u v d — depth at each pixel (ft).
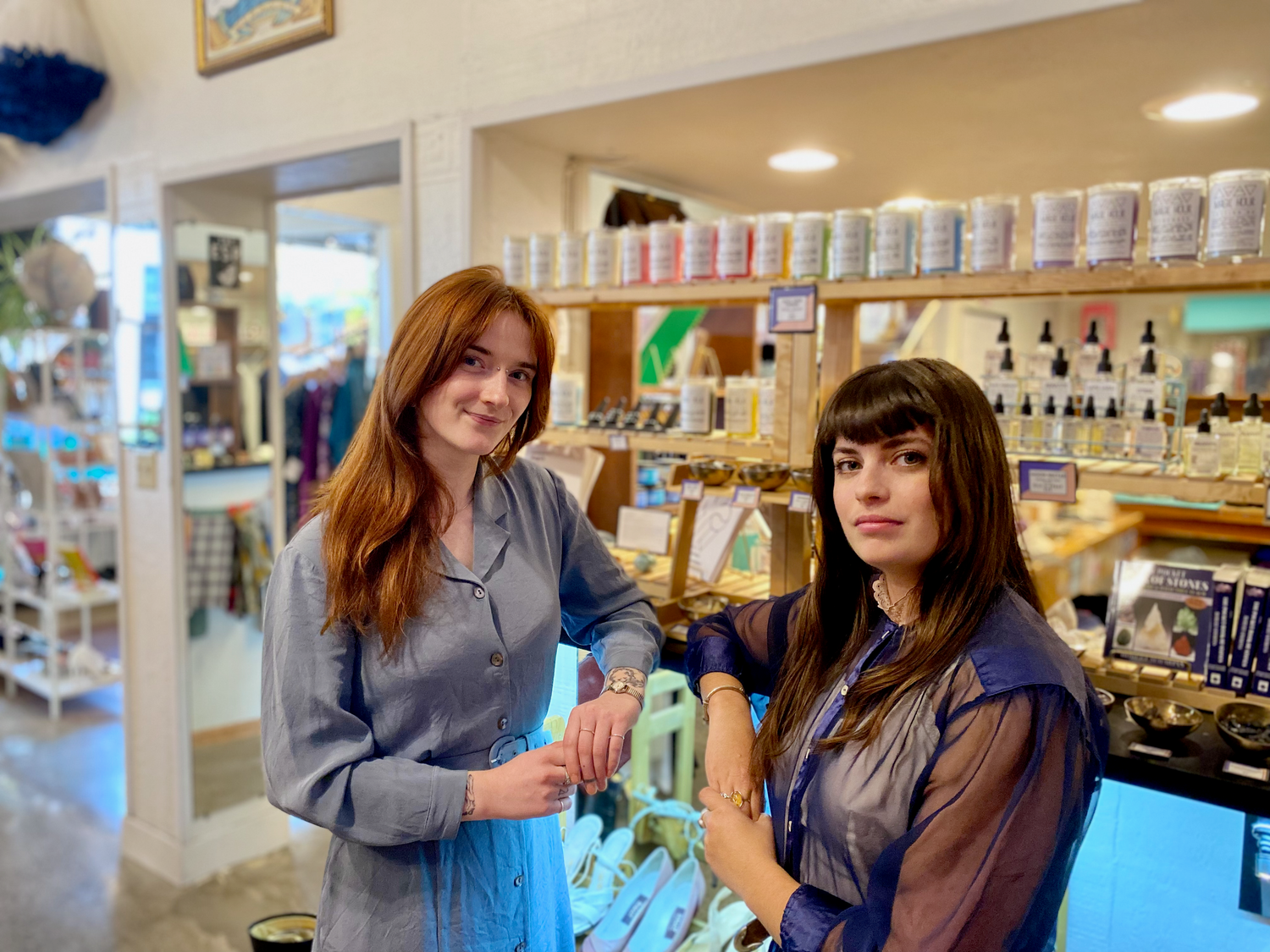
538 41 6.86
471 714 3.94
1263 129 6.89
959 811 2.78
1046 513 10.34
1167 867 4.48
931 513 3.18
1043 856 2.72
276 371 11.16
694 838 6.97
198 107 9.33
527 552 4.25
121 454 10.61
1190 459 5.04
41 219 13.46
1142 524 9.62
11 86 9.80
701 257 6.32
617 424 7.11
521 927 4.24
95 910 9.25
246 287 10.65
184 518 10.14
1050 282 5.08
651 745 7.38
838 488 3.36
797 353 5.97
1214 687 5.08
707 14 6.02
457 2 7.28
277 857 10.65
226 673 10.94
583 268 6.93
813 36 5.59
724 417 6.71
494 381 3.79
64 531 16.29
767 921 3.17
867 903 2.92
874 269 5.71
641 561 6.97
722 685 4.09
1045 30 4.95
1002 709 2.85
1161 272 4.78
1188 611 5.27
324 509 3.94
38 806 11.35
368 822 3.64
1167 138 7.18
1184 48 5.21
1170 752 4.40
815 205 10.25
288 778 3.67
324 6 8.04
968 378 3.26
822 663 3.67
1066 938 4.78
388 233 16.07
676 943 5.90
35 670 14.92
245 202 10.47
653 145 7.68
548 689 4.28
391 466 3.84
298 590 3.74
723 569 7.02
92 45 10.18
